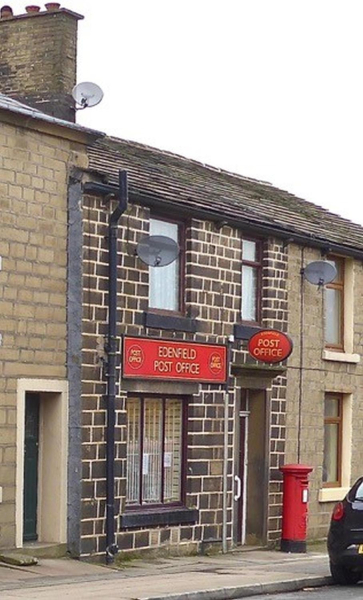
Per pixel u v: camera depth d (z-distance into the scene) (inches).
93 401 705.0
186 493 784.9
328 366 931.3
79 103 768.9
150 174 819.4
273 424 863.1
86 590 586.6
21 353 668.7
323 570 717.9
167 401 778.8
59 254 696.4
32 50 807.1
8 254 663.8
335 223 1015.0
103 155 819.4
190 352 781.3
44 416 698.8
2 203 661.3
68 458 695.7
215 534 804.0
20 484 661.9
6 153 665.6
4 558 651.5
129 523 729.6
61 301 696.4
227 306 819.4
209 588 611.5
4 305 659.4
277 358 804.6
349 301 966.4
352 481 960.9
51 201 693.3
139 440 755.4
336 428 960.9
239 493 839.1
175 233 788.0
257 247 866.8
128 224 735.7
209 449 800.9
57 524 690.8
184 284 789.2
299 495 848.9
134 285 739.4
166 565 720.3
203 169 987.9
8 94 813.2
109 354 714.2
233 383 821.9
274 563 760.3
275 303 869.2
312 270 891.4
